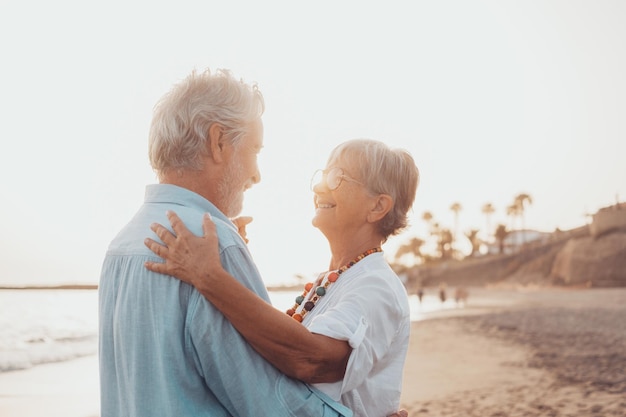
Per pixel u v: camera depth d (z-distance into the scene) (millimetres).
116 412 1746
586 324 26672
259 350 1704
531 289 88500
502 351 16625
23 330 30625
